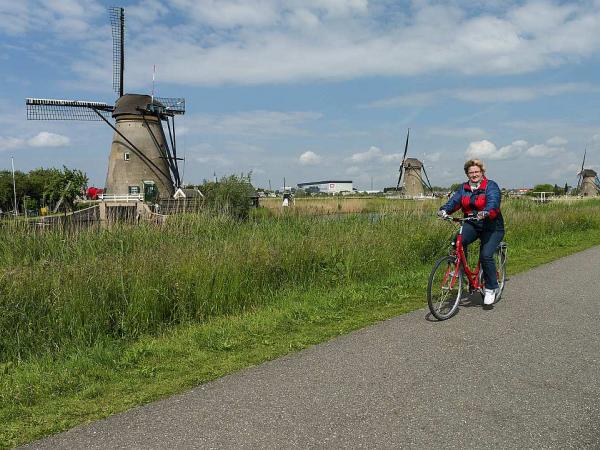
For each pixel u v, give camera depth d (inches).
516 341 205.8
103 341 222.1
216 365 186.2
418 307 268.8
